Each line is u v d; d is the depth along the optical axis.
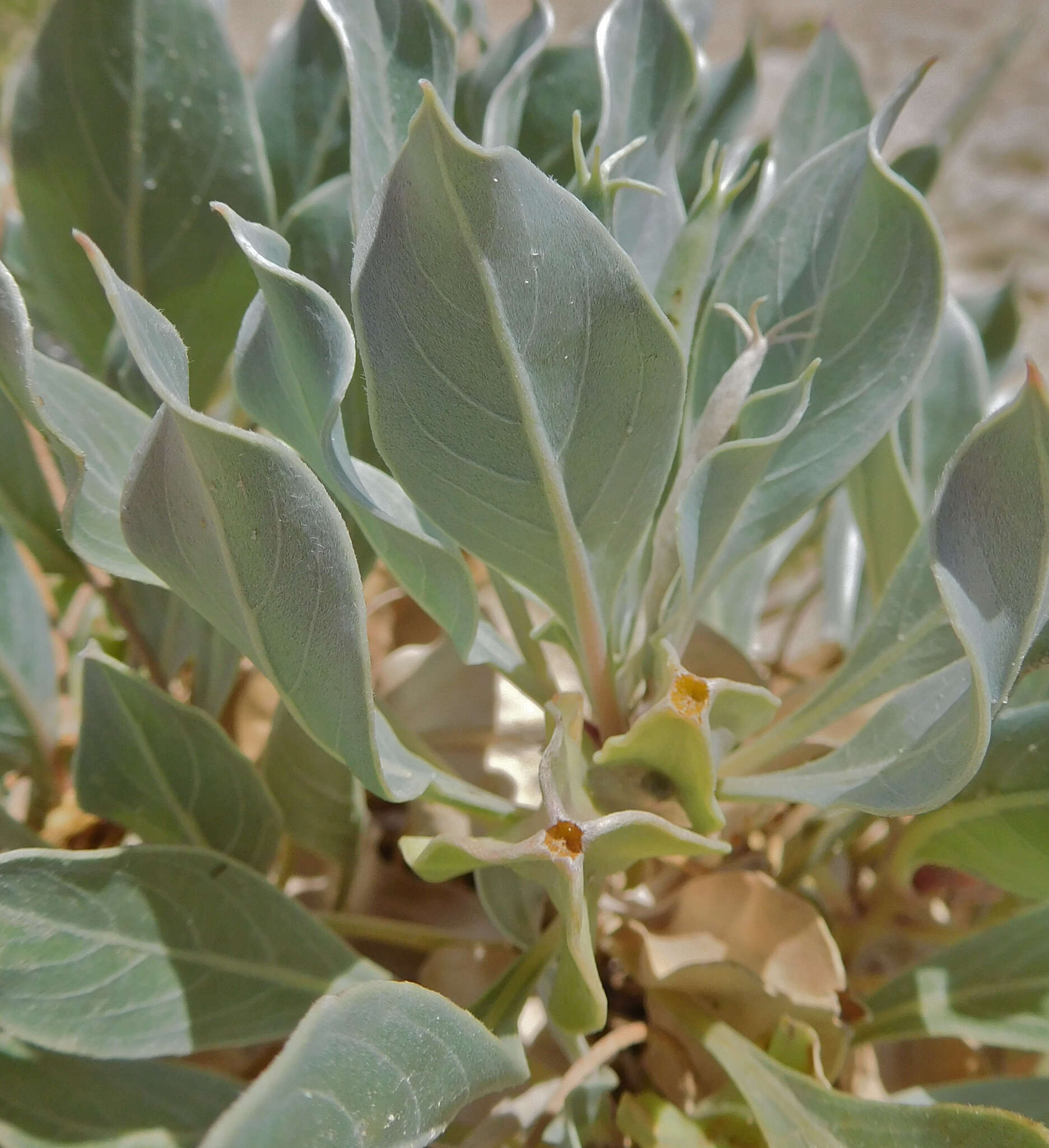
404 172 0.12
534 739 0.22
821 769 0.17
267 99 0.23
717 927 0.19
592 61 0.22
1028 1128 0.14
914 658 0.18
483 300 0.13
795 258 0.19
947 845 0.18
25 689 0.20
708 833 0.16
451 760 0.22
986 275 0.70
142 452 0.13
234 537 0.12
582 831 0.14
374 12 0.17
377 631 0.25
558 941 0.17
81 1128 0.15
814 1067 0.17
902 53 0.84
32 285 0.26
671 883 0.21
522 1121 0.17
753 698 0.16
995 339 0.28
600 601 0.17
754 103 0.23
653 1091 0.19
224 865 0.16
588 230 0.13
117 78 0.20
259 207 0.21
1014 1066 0.22
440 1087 0.13
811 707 0.19
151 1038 0.15
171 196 0.20
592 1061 0.17
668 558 0.18
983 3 0.90
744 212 0.22
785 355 0.19
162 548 0.14
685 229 0.17
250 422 0.23
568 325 0.14
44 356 0.17
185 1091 0.16
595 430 0.15
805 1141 0.16
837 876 0.22
